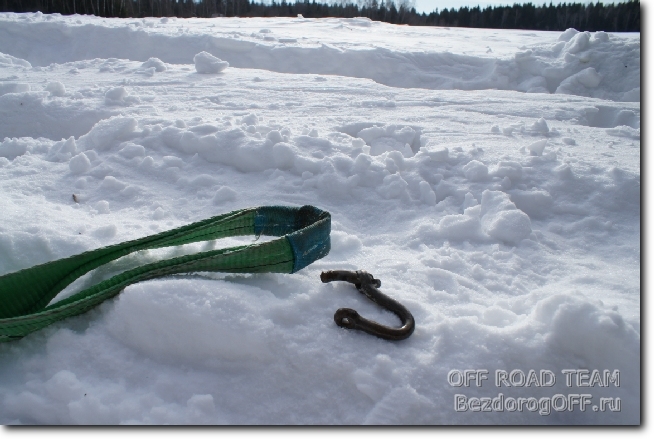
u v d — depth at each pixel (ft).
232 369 6.04
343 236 8.86
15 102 16.66
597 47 32.81
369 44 40.24
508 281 7.94
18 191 10.39
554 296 6.33
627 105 21.42
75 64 26.81
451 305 7.08
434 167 11.37
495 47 47.52
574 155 12.53
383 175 10.96
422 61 35.86
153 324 6.23
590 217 9.91
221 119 14.78
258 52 35.01
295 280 7.18
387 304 6.56
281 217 8.49
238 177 11.44
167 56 35.68
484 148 12.86
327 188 10.77
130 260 7.95
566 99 23.00
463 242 9.10
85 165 11.44
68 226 8.55
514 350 6.07
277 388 5.90
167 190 10.92
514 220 9.18
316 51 34.99
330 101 20.06
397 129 14.88
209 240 8.15
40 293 7.06
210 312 6.13
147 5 98.78
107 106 17.15
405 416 5.56
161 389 5.87
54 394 5.78
